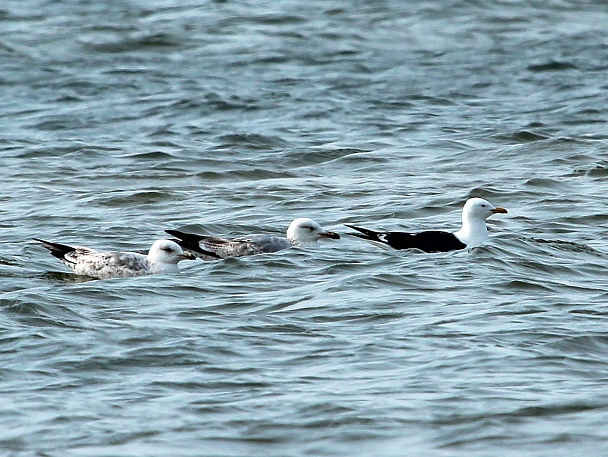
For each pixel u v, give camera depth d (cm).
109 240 2103
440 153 3008
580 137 3144
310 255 1881
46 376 1277
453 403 1183
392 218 2298
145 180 2725
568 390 1220
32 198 2502
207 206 2427
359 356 1331
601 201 2388
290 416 1159
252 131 3275
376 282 1667
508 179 2653
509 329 1420
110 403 1197
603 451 1071
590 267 1789
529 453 1072
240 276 1742
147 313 1523
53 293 1614
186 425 1139
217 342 1384
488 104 3619
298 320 1483
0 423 1146
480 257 1817
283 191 2564
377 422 1141
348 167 2870
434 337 1394
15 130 3325
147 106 3594
